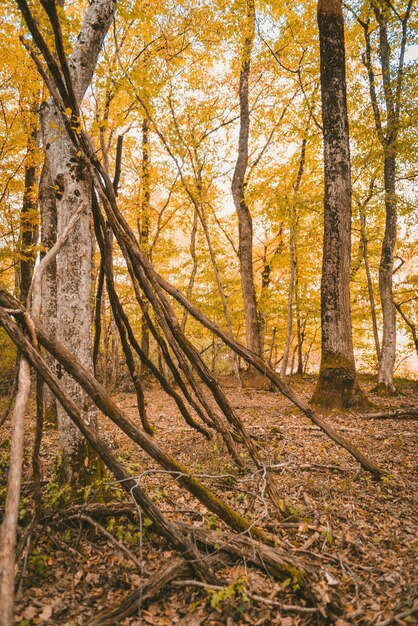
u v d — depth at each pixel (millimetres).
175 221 16438
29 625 2312
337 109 8812
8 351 12734
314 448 5812
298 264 15922
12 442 2334
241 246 15406
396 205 12547
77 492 3641
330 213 8844
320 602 2475
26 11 2953
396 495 4219
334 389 8727
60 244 3469
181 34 9438
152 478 4559
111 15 4352
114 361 14219
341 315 8797
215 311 17625
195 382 4074
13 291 14773
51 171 4117
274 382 4621
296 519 3576
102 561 2912
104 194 3873
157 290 4051
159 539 3145
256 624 2367
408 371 19625
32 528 2900
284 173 13438
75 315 4004
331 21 8797
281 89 14141
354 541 3254
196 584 2604
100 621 2281
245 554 2854
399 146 11547
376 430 6887
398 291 15141
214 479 4500
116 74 4297
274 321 19297
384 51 12508
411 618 2250
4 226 10711
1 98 8883
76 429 3883
